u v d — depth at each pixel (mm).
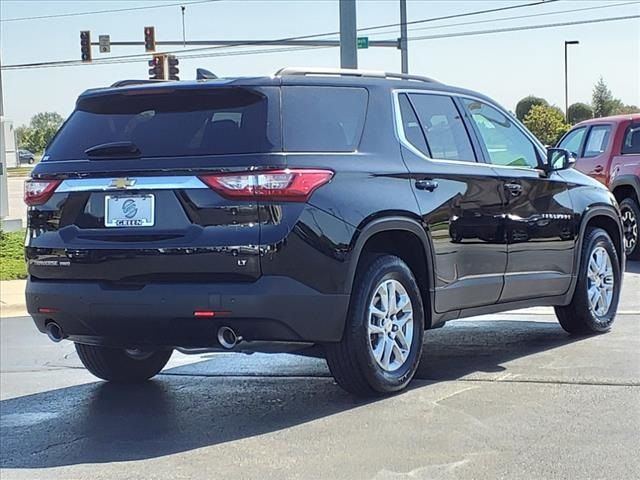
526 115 59594
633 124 13391
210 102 5688
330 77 5984
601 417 5496
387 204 5852
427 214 6172
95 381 7027
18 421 5879
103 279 5578
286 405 6039
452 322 9094
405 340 6152
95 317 5570
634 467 4629
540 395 6031
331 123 5793
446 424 5438
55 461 5027
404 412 5711
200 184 5367
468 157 6793
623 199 13398
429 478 4547
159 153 5562
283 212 5316
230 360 7648
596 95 66438
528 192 7215
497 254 6859
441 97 6773
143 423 5746
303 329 5422
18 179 48562
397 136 6203
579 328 8070
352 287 5668
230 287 5277
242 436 5375
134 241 5488
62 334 5844
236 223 5312
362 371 5828
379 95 6211
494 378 6543
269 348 5590
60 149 5973
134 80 6145
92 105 6047
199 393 6496
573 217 7707
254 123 5492
